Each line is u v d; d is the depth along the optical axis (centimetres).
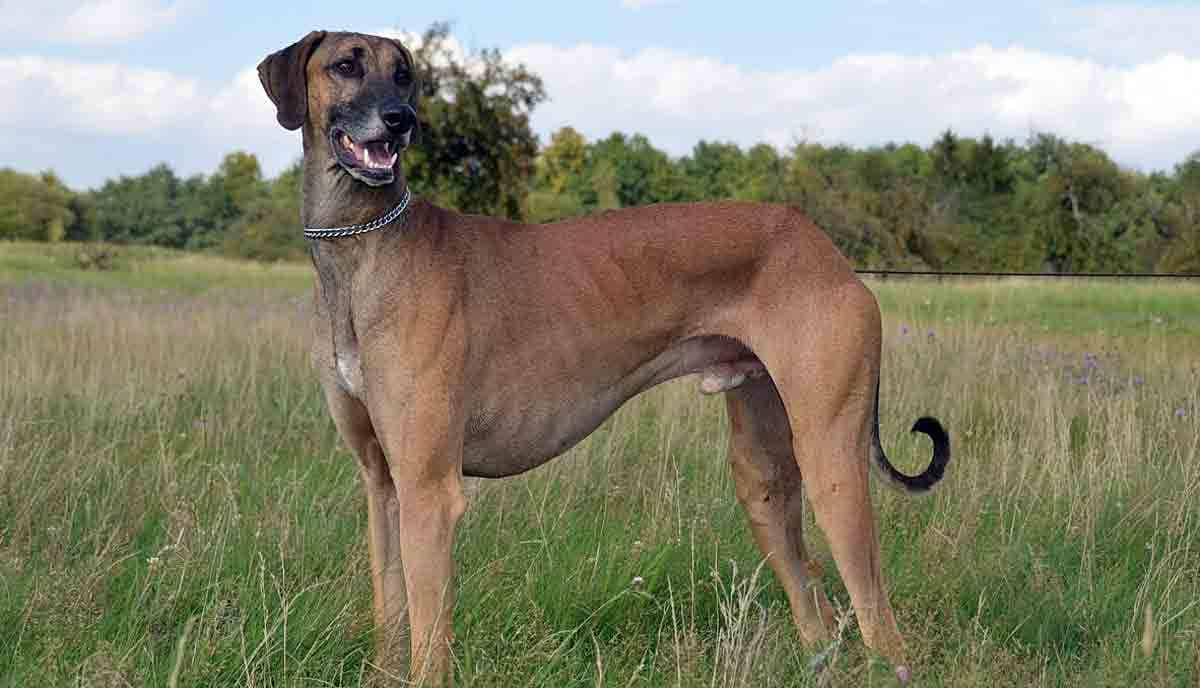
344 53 354
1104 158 4166
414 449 348
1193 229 3859
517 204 2791
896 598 423
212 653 342
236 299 1741
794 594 411
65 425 642
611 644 389
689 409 698
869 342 376
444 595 346
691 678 333
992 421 693
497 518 497
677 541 464
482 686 337
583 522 511
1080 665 372
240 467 573
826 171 3781
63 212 8656
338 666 362
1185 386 746
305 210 361
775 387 409
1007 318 1304
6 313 1227
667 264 386
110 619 379
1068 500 520
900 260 3703
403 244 350
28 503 487
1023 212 4344
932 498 534
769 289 382
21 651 356
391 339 347
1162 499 522
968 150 4734
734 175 8962
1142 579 451
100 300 1466
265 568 420
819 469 371
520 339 370
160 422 659
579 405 387
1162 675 336
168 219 9181
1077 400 711
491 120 2664
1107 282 2305
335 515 496
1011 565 450
